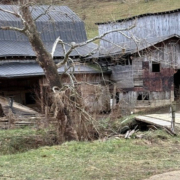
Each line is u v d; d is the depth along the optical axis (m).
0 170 7.98
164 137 11.62
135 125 15.09
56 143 13.62
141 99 22.61
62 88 13.73
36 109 21.98
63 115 13.16
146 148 10.35
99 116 14.86
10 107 17.22
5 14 25.27
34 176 7.41
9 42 24.05
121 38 25.33
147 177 7.28
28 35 14.07
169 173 7.49
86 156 9.44
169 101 22.41
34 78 21.81
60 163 8.61
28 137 13.86
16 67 21.38
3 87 21.94
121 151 9.99
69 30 27.33
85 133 12.94
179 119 14.16
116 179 7.18
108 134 13.59
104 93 16.45
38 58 14.34
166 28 24.48
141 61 22.14
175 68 22.39
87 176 7.43
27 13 14.13
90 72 22.16
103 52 23.53
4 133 14.27
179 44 22.36
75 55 23.55
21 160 9.17
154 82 22.28
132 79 22.30
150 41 22.20
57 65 14.49
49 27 26.45
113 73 23.34
